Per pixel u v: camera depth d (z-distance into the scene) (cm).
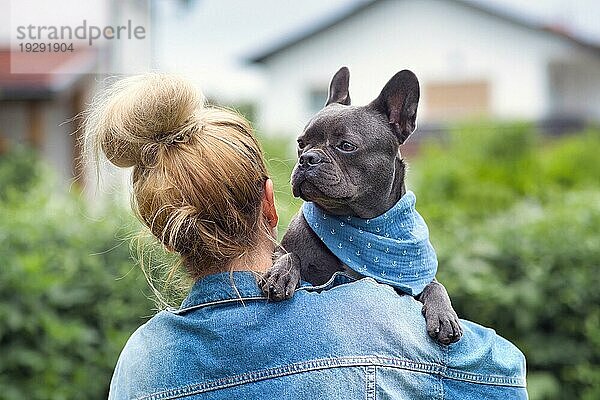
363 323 213
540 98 2066
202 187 216
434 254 247
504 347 236
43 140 1366
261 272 223
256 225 225
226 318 215
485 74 2080
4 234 491
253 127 252
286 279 218
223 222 218
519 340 481
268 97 2119
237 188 218
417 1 2072
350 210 246
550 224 512
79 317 479
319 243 245
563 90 2292
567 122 2072
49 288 459
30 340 448
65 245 500
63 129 1370
